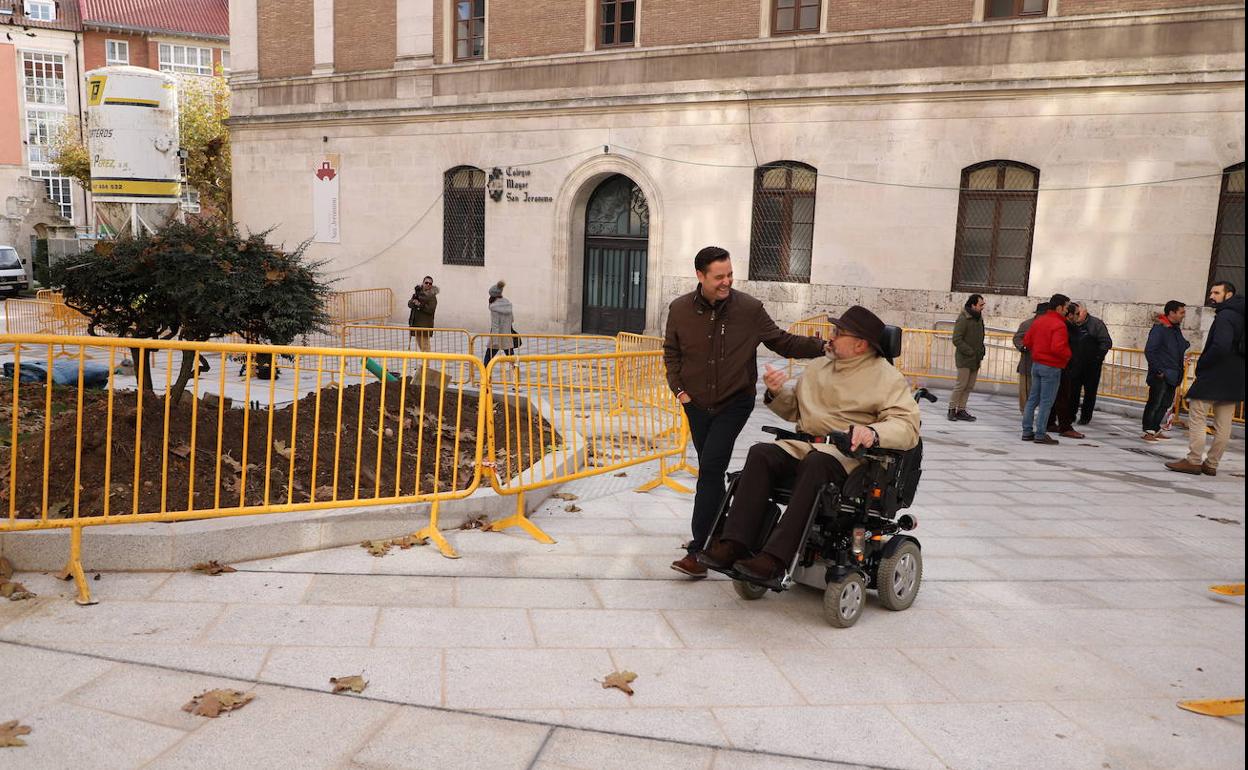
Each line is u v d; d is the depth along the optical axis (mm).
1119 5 14555
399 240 22500
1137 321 14875
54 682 3248
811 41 16969
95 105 21906
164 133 22359
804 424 4422
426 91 21594
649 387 7090
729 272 4562
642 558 5078
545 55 19922
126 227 6500
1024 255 15820
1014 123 15492
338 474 5449
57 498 4578
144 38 47625
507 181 20719
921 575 4711
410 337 17609
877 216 16734
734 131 17906
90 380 8969
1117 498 7473
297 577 4418
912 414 4141
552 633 3959
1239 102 13867
